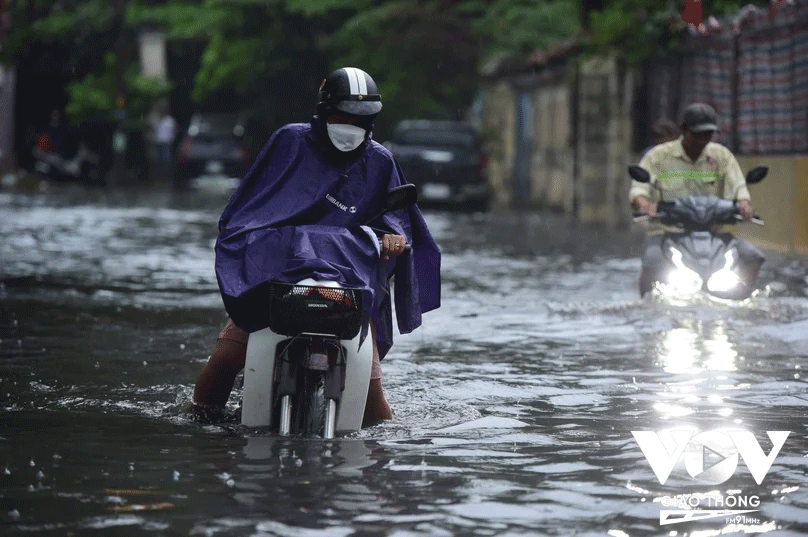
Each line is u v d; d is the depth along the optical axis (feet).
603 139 217.97
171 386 62.03
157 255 138.21
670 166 94.07
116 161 363.35
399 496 41.47
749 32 157.28
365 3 331.57
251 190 52.44
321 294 48.37
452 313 92.12
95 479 43.19
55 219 196.54
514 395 61.05
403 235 52.49
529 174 313.53
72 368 67.05
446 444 49.49
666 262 92.27
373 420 53.67
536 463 46.44
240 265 50.57
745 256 91.66
